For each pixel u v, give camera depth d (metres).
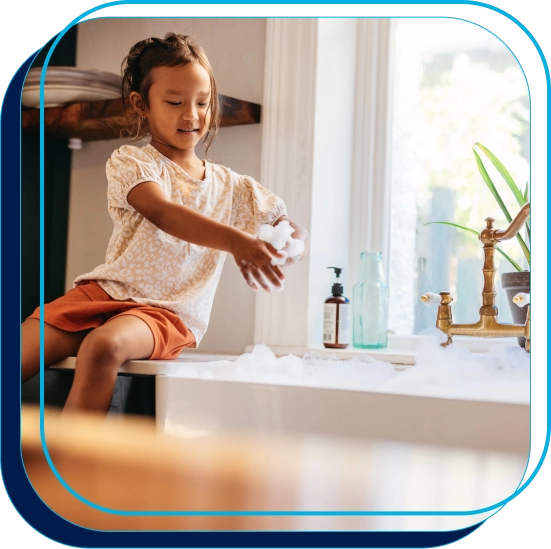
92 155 1.99
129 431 1.16
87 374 1.15
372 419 1.01
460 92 1.73
